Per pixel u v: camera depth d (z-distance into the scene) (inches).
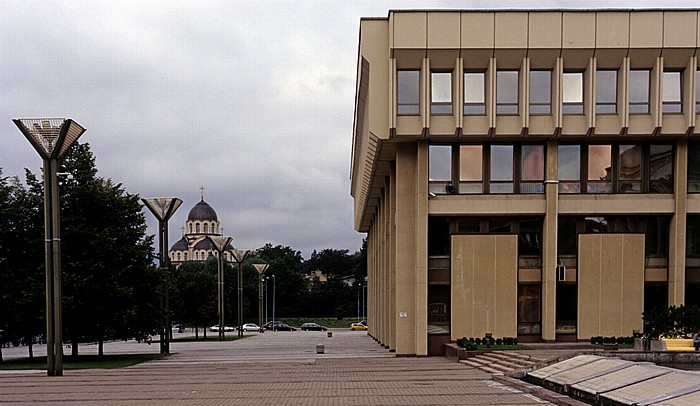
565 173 1081.4
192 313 2177.7
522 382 664.4
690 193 1070.4
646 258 1082.7
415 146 1111.6
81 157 1187.9
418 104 1057.5
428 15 1026.1
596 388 535.8
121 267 1152.2
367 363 992.2
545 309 1064.8
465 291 1090.1
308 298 4493.1
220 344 1787.6
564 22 1019.9
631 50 1015.0
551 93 1049.5
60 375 898.7
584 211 1069.1
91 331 1175.0
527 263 1091.9
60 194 1143.6
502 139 1074.7
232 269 4313.5
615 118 1037.2
